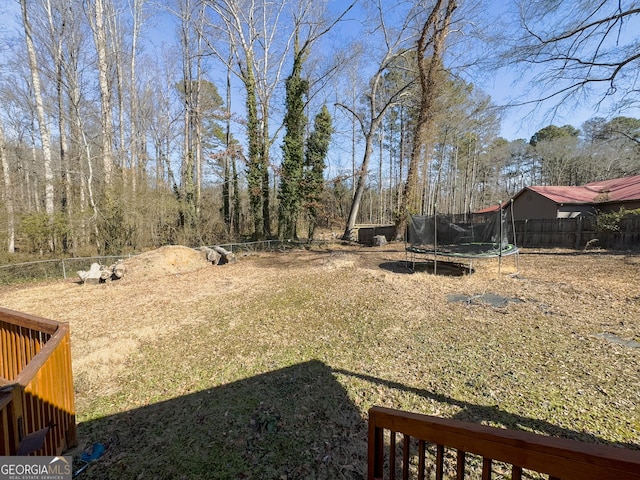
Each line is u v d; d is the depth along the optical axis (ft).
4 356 9.62
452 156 106.63
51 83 41.93
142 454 7.55
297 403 9.41
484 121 48.03
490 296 19.56
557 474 2.93
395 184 108.06
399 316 16.51
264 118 52.95
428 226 33.27
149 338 14.57
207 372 11.44
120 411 9.26
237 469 7.06
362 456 7.36
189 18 50.88
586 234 40.55
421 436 4.44
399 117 92.07
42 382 6.62
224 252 35.91
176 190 53.57
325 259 37.70
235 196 62.95
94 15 39.52
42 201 42.75
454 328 14.61
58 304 20.56
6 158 34.58
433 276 26.50
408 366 11.31
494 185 124.77
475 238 32.65
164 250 31.96
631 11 21.07
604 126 41.75
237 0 48.39
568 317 15.34
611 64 23.39
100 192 39.06
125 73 50.83
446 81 50.52
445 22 42.47
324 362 11.91
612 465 2.57
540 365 10.89
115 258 33.91
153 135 63.67
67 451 7.64
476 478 6.59
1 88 40.24
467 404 8.93
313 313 17.53
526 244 47.29
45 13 37.04
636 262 27.58
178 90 61.52
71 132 42.57
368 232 61.72
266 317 17.10
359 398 9.54
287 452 7.54
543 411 8.46
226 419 8.77
